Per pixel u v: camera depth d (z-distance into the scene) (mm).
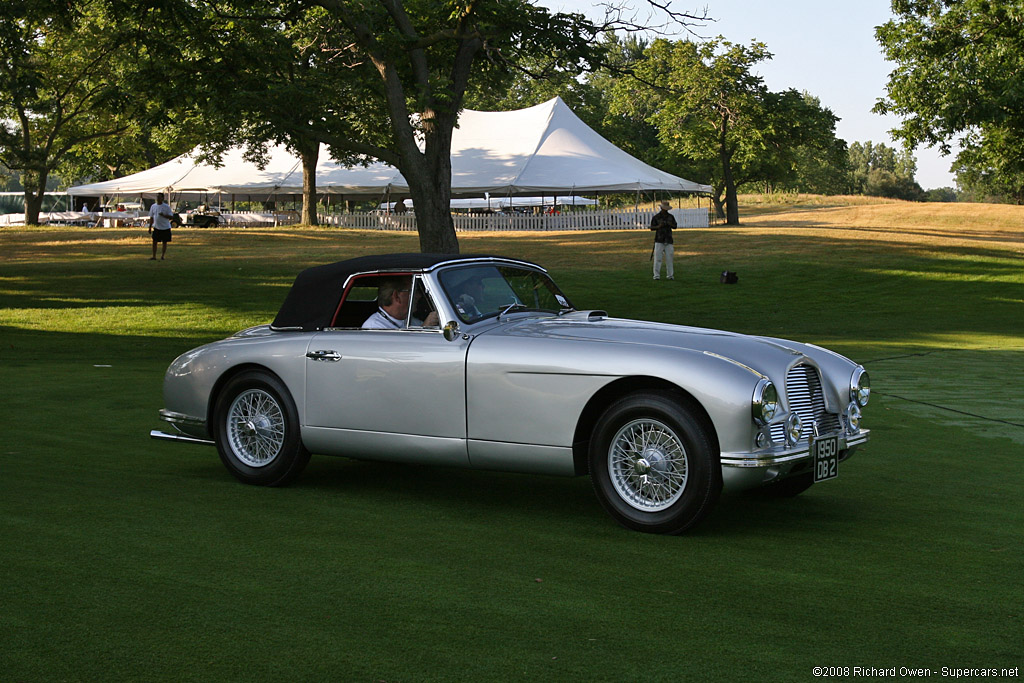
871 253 32625
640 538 5219
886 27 32219
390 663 3451
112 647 3580
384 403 6031
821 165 147250
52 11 22797
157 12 21359
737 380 5082
